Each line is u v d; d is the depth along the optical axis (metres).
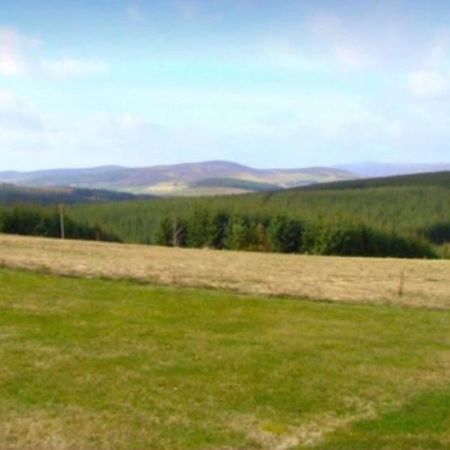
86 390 10.85
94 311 17.48
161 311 18.03
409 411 10.54
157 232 96.06
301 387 11.65
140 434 9.15
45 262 26.75
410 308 20.50
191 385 11.44
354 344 15.23
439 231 121.69
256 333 15.88
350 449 8.87
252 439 9.19
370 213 128.88
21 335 14.28
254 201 125.88
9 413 9.64
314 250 89.12
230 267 30.48
